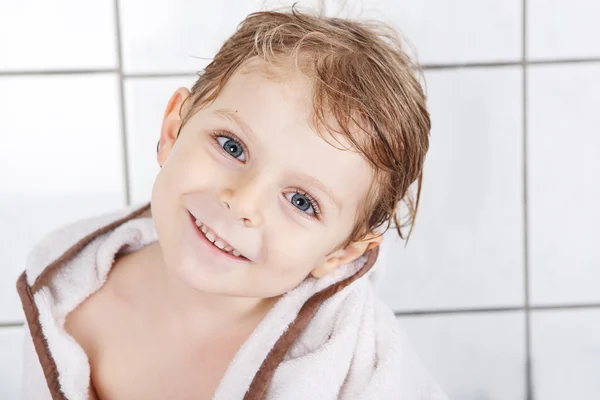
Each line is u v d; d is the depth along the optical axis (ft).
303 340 2.25
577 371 3.90
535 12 3.67
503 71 3.68
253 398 2.12
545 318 3.86
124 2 3.57
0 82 3.57
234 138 1.99
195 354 2.32
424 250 3.77
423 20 3.63
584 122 3.74
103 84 3.61
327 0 3.52
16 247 3.67
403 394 2.29
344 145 2.00
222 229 1.98
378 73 2.17
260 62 2.06
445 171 3.72
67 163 3.65
